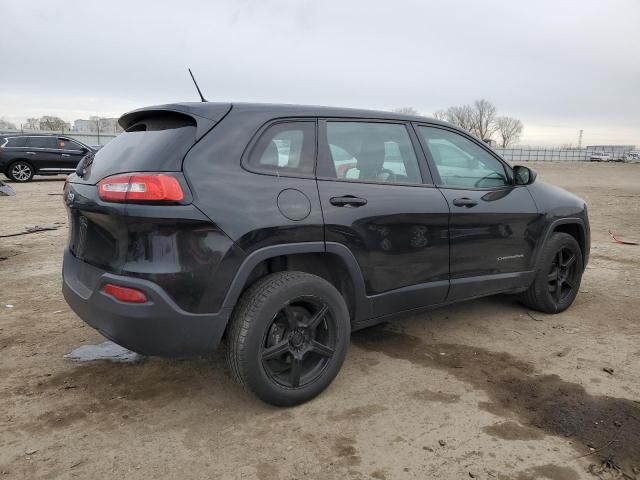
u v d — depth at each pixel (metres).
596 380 3.48
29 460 2.61
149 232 2.64
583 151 89.69
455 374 3.57
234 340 2.85
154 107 3.10
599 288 5.71
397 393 3.30
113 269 2.75
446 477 2.50
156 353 2.74
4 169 18.09
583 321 4.64
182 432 2.87
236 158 2.89
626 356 3.87
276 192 2.95
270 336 2.99
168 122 3.02
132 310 2.64
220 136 2.89
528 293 4.72
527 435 2.84
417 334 4.32
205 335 2.77
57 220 10.20
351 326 3.44
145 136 2.99
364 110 3.61
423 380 3.48
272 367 3.07
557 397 3.25
